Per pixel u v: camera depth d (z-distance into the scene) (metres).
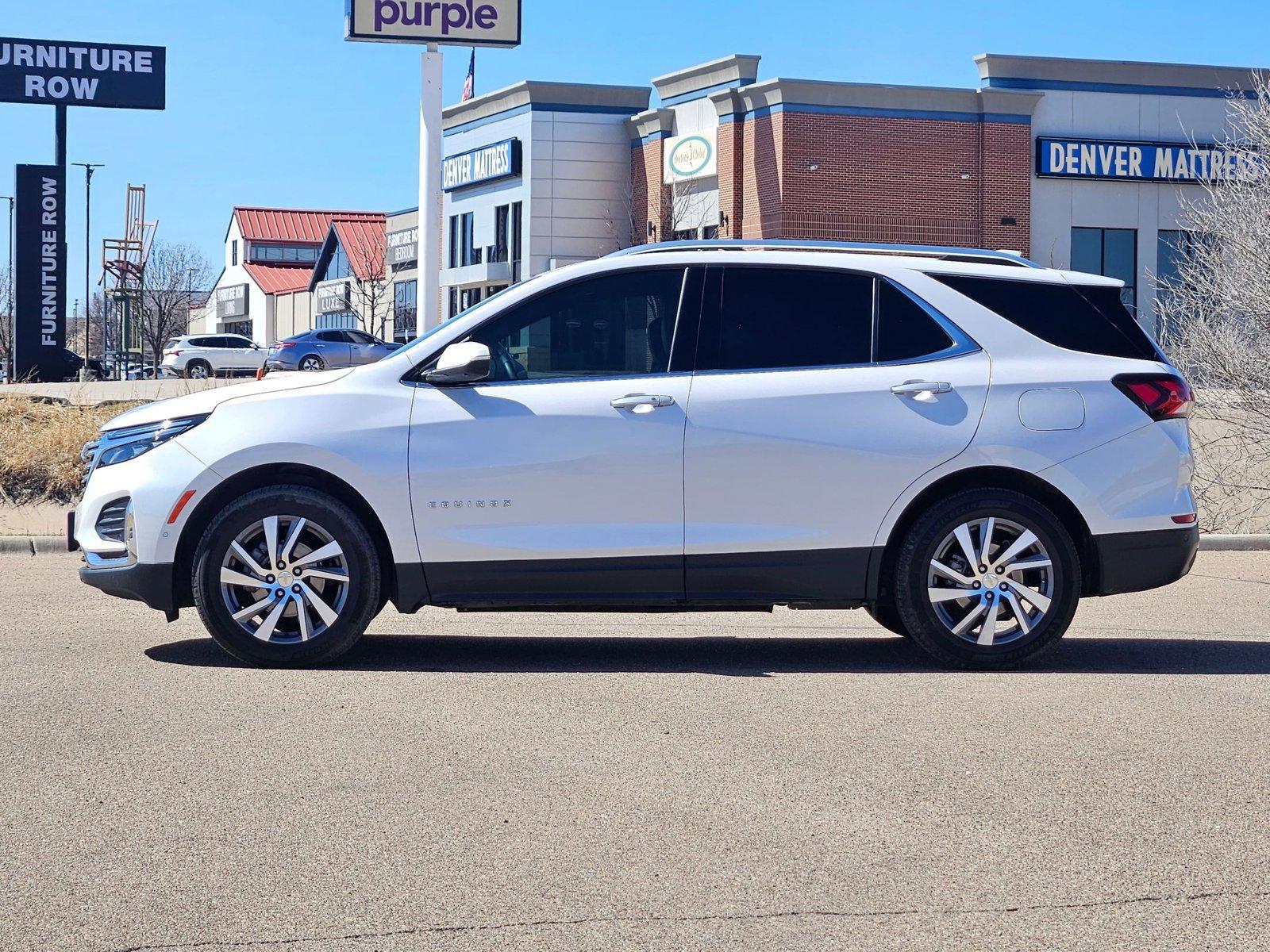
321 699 6.21
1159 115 42.94
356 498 6.96
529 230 47.34
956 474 7.01
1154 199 43.00
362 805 4.67
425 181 25.06
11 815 4.55
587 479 6.86
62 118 46.81
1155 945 3.57
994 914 3.76
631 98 47.72
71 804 4.66
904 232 40.97
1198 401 14.77
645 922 3.69
